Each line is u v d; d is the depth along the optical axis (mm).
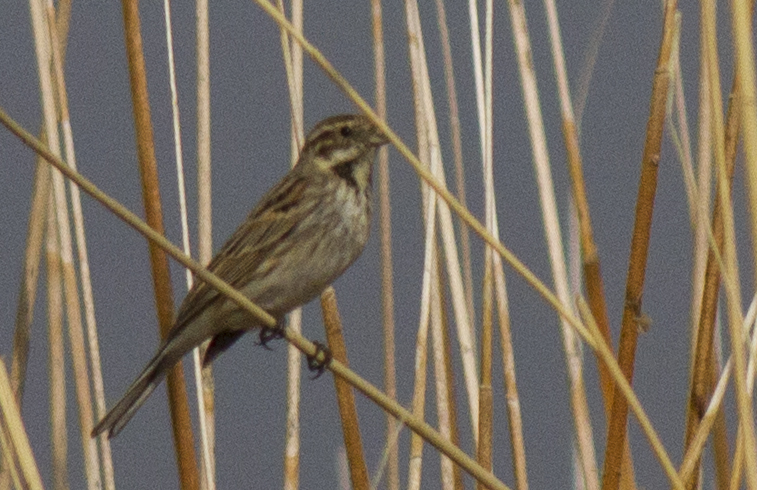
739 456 7469
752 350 7406
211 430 9305
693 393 8312
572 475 9000
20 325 9070
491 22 9258
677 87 8523
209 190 9719
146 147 8672
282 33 9805
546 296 7047
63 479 9195
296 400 9414
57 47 9148
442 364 9383
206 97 9742
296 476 9312
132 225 6770
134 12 8609
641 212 7996
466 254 9984
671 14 8000
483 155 9133
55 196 9047
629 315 8047
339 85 7070
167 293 8852
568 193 8883
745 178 6434
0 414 8547
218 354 9734
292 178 10336
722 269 6637
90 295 9188
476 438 9203
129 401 8805
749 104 6340
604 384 8508
